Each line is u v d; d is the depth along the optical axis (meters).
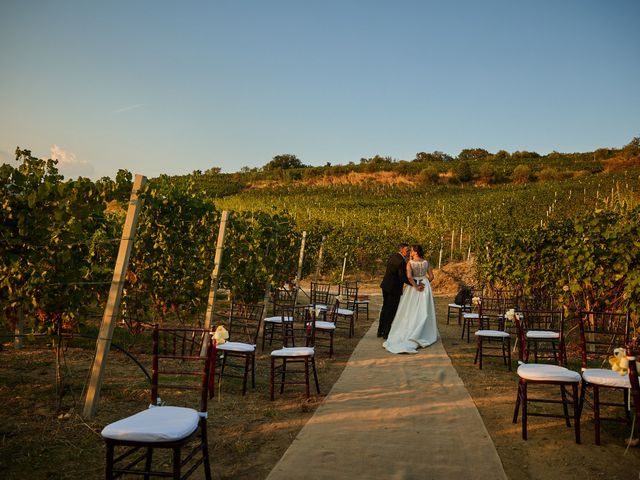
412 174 71.31
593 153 84.56
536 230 9.72
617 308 7.21
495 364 6.98
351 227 26.17
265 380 5.94
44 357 6.41
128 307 7.38
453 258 26.28
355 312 12.41
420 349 8.05
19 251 5.06
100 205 5.54
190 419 2.79
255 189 64.44
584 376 4.01
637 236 6.77
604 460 3.56
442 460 3.49
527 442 3.92
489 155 103.12
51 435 3.85
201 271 7.91
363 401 5.02
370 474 3.23
